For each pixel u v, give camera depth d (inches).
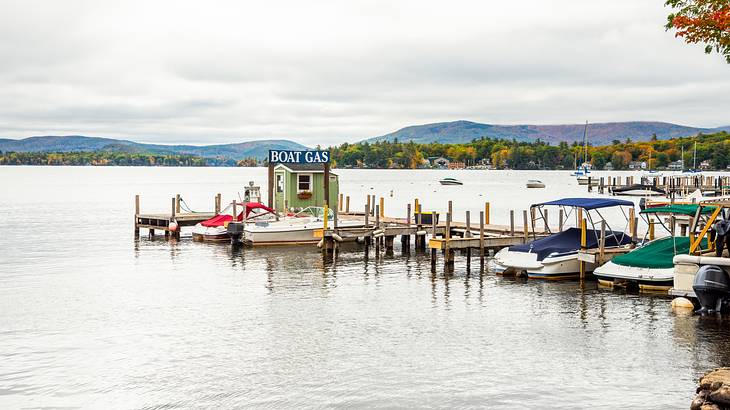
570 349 794.8
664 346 798.5
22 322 930.7
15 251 1619.1
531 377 707.4
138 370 739.4
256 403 652.1
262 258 1485.0
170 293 1115.3
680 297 983.0
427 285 1170.0
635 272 1090.1
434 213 1326.3
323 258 1475.1
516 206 3221.0
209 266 1382.9
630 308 981.2
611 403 642.2
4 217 2605.8
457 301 1044.5
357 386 689.0
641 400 647.1
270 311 987.3
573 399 652.1
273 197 1972.2
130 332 880.9
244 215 1758.1
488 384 690.8
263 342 833.5
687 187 3427.7
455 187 5885.8
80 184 6520.7
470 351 792.9
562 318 932.6
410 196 4318.4
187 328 898.1
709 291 920.9
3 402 658.8
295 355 783.7
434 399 656.4
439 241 1304.1
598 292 1093.1
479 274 1273.4
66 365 756.0
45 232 2057.1
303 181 1942.7
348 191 5014.8
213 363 759.1
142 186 6151.6
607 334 852.6
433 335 858.8
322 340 840.9
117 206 3319.4
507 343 822.5
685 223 1517.0
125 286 1175.0
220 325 911.7
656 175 6343.5
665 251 1102.4
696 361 745.0
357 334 866.1
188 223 1937.7
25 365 756.0
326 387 687.7
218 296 1090.7
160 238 1886.1
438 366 743.1
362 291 1123.3
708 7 853.8
